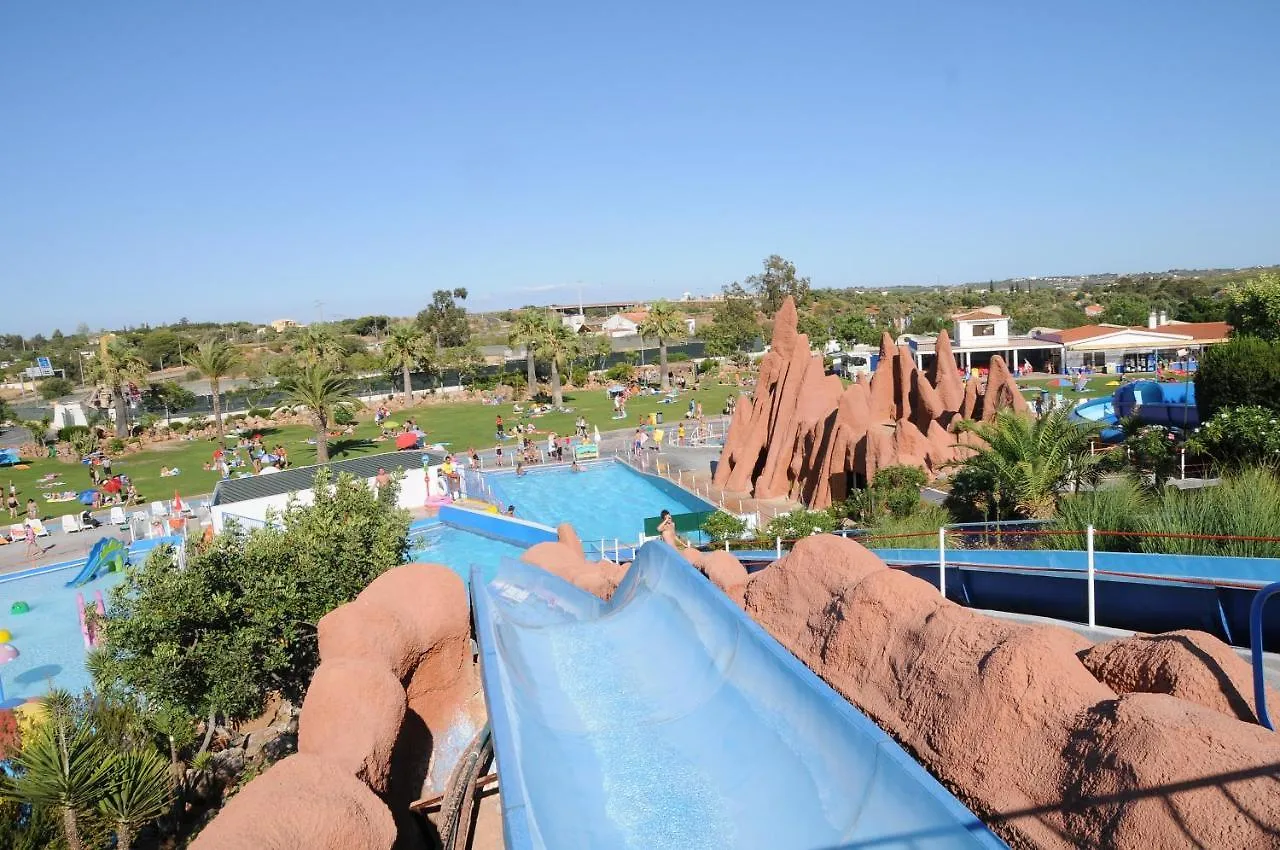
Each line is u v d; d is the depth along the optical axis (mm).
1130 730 4324
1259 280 42844
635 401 78438
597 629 9680
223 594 13555
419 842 8586
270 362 103188
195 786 13633
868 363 84750
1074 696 4945
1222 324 78938
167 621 12969
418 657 10430
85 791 8734
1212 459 17656
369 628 9492
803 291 124188
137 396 80812
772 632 8516
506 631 9141
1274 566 8391
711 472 43469
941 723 5582
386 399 83625
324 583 14633
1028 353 88438
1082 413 39125
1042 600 10641
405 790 8695
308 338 74688
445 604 10852
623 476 46781
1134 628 9453
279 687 14695
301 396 49594
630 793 6434
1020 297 181125
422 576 11016
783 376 38594
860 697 6598
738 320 114812
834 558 8250
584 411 72438
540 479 46875
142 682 12703
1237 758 3850
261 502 33531
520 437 52500
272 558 14812
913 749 5750
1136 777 4129
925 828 4543
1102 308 132125
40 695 19906
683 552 13859
